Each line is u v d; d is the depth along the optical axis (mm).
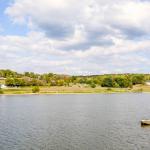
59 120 105125
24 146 66438
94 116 116062
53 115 120125
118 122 99312
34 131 83438
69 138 74250
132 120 103938
